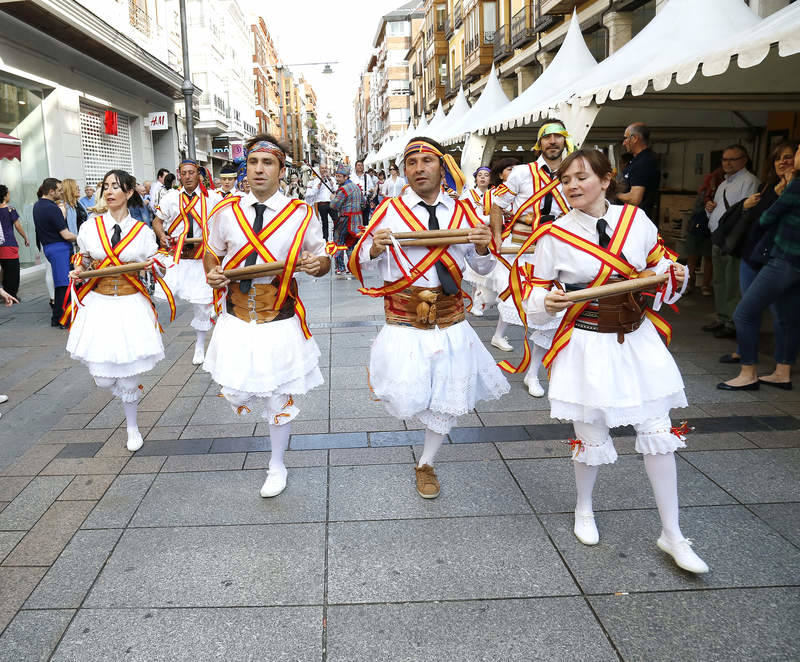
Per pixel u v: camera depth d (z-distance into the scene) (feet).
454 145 47.83
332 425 14.06
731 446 12.34
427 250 9.86
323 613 7.95
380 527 9.89
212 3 95.96
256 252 10.32
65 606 8.18
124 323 12.51
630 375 8.38
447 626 7.68
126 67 53.26
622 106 21.95
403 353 10.05
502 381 11.16
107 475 11.88
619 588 8.29
